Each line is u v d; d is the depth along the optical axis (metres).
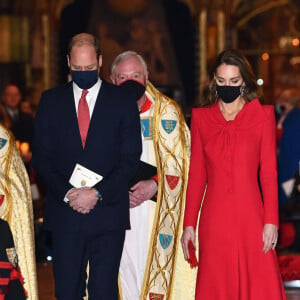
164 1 58.34
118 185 15.36
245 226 14.95
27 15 56.78
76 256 15.38
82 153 15.42
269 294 14.93
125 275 17.27
